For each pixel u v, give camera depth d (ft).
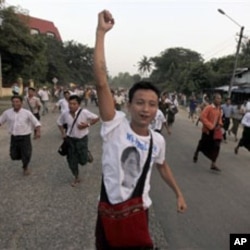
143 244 8.44
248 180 29.07
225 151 43.52
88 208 20.33
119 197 8.45
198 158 37.04
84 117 24.73
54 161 32.48
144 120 8.63
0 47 160.15
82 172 28.63
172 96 84.79
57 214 19.36
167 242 16.62
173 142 48.62
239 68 177.37
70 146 24.94
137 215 8.41
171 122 64.18
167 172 10.27
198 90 185.47
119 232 8.39
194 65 193.47
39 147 39.47
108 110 8.67
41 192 23.22
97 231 8.86
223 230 18.24
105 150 8.74
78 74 327.67
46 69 205.67
